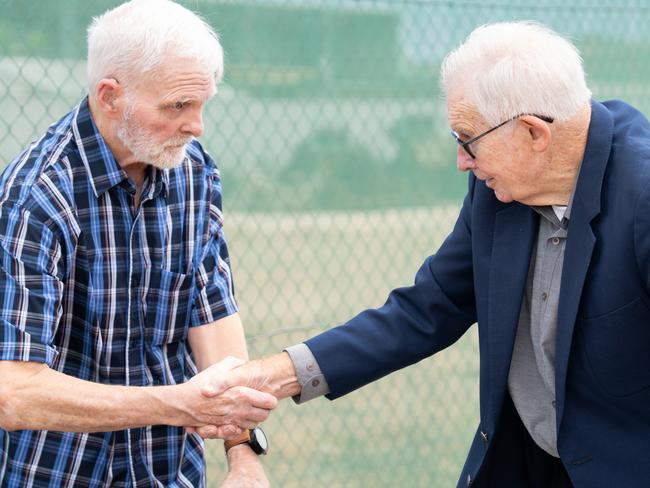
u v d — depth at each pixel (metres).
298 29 12.50
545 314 3.27
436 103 13.70
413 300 3.67
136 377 3.34
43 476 3.28
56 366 3.25
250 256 12.20
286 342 8.91
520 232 3.30
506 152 3.13
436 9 8.67
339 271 11.84
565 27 8.22
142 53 3.07
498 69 3.07
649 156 3.07
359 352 3.63
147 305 3.34
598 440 3.21
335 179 13.86
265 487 3.40
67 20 8.39
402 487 6.67
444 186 13.86
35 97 8.48
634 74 8.67
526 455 3.59
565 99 3.06
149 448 3.40
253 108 12.38
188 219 3.41
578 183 3.11
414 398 8.05
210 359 3.57
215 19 11.50
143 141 3.14
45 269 3.09
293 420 7.77
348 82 13.09
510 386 3.43
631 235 3.03
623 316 3.07
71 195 3.17
